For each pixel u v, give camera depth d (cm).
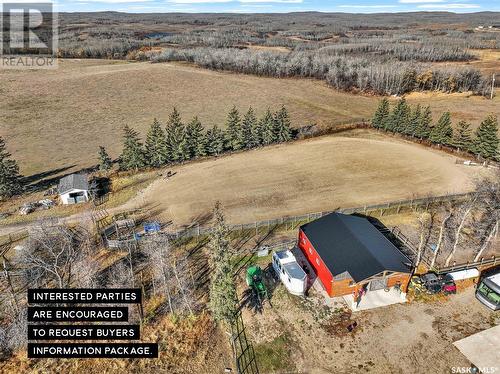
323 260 3803
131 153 6781
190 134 7262
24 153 7938
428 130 7944
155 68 15850
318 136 8475
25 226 5038
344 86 13650
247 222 5081
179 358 3195
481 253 4325
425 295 3766
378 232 4269
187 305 3488
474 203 4456
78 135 8981
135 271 4069
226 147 7588
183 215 5278
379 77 12975
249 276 3841
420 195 5747
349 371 3081
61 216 5281
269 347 3284
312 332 3406
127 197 5838
